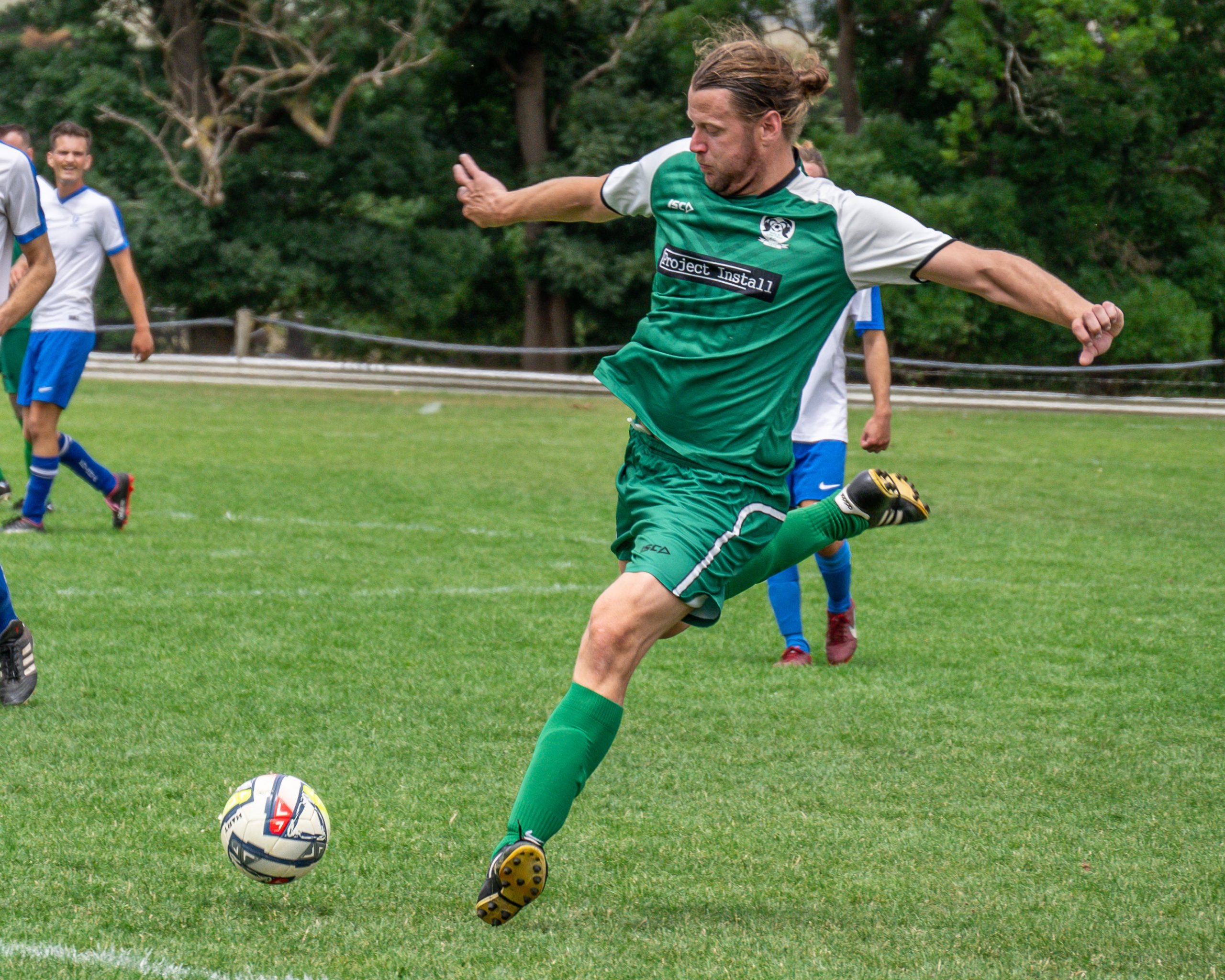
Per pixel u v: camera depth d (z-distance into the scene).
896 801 15.66
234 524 36.16
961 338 108.44
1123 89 112.50
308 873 12.13
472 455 57.59
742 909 12.20
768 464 12.62
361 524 37.41
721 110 11.89
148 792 15.02
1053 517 44.09
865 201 12.13
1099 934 11.77
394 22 99.75
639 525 12.58
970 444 71.00
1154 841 14.41
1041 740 18.41
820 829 14.60
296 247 107.06
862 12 114.44
